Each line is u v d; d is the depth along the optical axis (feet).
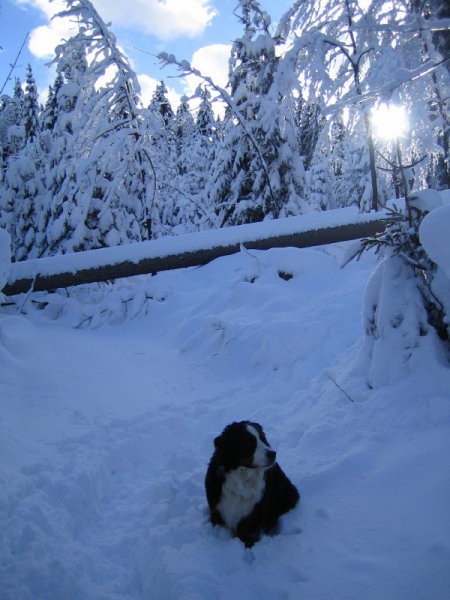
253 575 9.82
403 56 25.72
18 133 65.05
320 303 28.09
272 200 47.70
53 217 50.26
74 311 40.40
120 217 49.37
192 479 14.40
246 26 49.42
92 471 14.21
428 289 15.62
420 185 37.73
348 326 24.44
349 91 27.07
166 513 12.75
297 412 17.85
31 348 25.71
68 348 27.91
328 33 28.89
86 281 39.04
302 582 9.44
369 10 24.62
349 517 11.04
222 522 11.46
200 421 19.43
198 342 28.53
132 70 47.80
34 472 13.65
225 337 26.76
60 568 10.13
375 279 17.03
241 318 29.14
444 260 13.05
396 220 16.31
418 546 9.45
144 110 48.60
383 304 15.94
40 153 58.23
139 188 50.90
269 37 46.14
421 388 14.25
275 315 27.89
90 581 10.36
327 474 12.63
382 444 13.16
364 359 17.11
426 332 15.28
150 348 30.50
